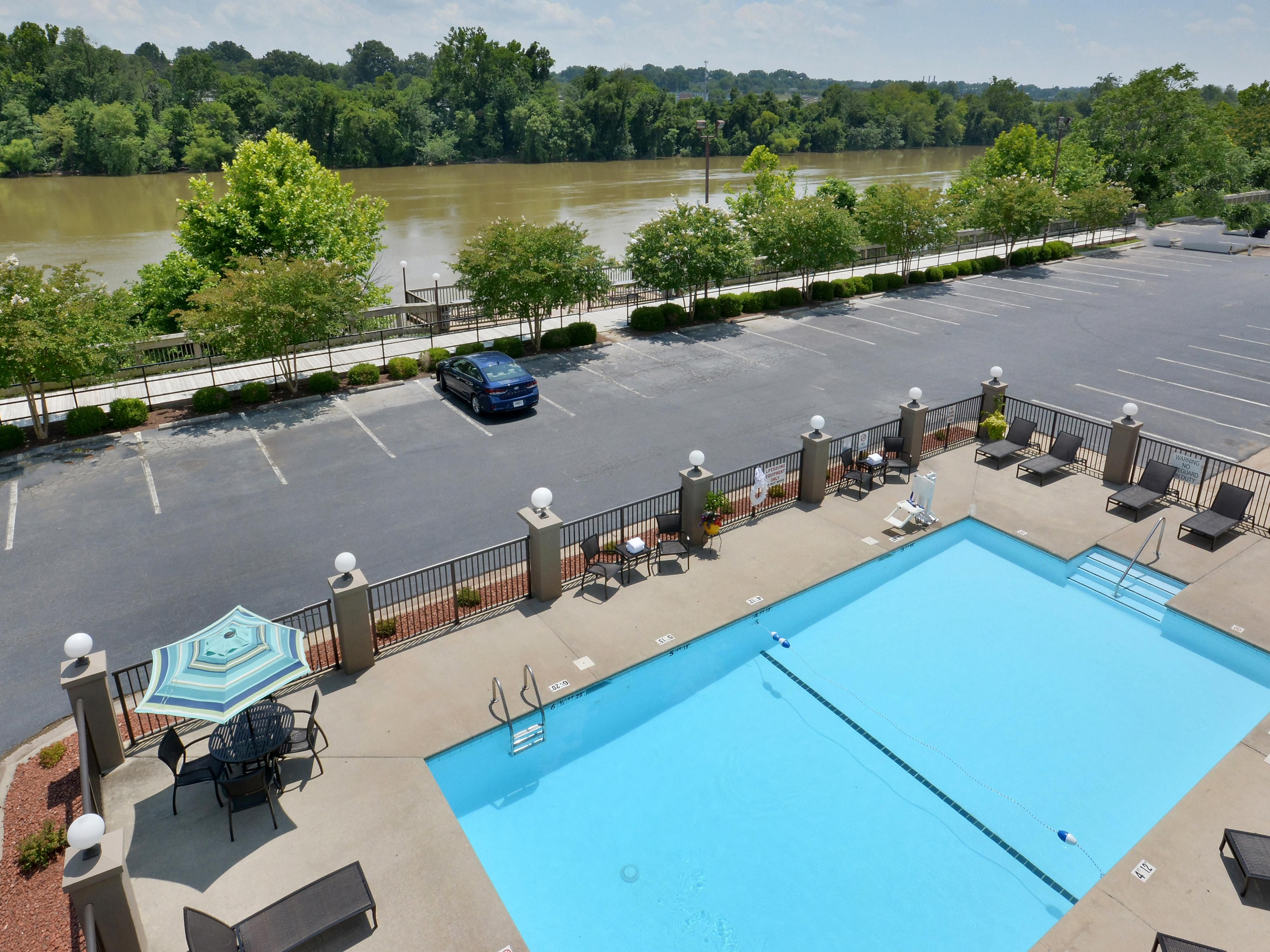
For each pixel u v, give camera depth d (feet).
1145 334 94.17
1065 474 56.95
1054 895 27.07
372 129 386.32
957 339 92.58
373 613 41.60
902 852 28.71
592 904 26.73
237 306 67.62
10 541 49.42
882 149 540.93
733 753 33.35
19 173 332.19
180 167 359.46
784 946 25.30
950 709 35.76
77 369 61.46
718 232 96.84
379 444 64.08
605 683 36.99
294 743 30.86
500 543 47.96
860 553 47.03
